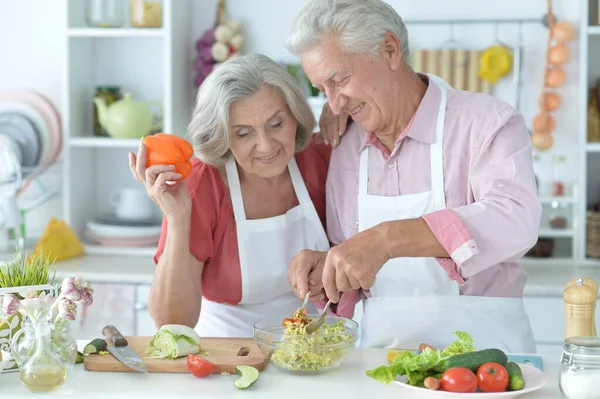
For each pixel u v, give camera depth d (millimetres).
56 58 4320
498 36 4043
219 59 4098
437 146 2285
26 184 4250
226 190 2416
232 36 4090
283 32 4180
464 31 4055
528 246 2057
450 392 1745
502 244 2031
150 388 1856
